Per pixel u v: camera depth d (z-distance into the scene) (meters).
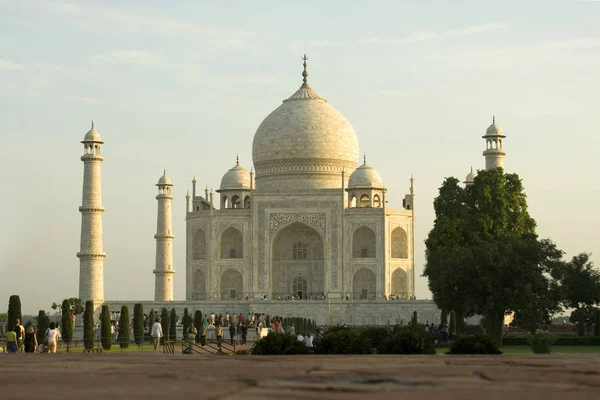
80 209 178.00
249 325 148.38
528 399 21.72
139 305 115.56
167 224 199.88
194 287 198.75
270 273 193.62
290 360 37.22
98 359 37.78
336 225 192.38
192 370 30.38
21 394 22.50
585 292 151.00
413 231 197.00
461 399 21.67
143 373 28.97
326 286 191.50
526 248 116.69
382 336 74.94
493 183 149.62
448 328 151.88
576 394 22.80
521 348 112.06
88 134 178.75
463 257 118.81
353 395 22.38
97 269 177.12
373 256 195.88
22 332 83.19
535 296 114.62
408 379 26.89
